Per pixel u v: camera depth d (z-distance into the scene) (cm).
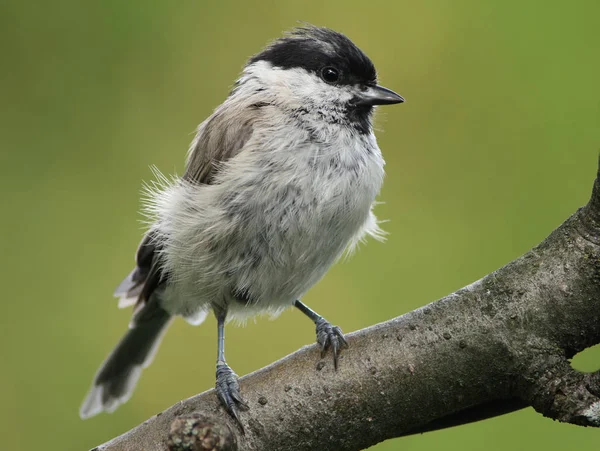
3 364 856
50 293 899
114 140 959
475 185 921
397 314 881
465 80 956
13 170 930
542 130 915
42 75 960
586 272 465
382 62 989
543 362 457
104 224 928
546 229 880
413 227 914
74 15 974
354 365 487
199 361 940
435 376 476
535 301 470
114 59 977
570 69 920
